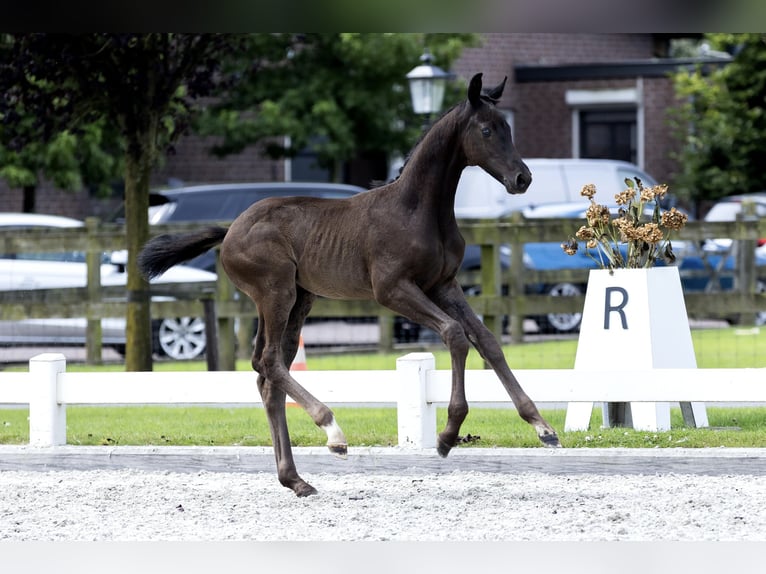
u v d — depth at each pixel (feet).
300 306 31.30
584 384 32.78
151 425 39.63
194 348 63.16
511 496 29.45
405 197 28.94
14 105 46.55
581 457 32.12
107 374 35.35
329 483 31.86
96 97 46.01
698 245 67.92
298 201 30.58
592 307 36.76
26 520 27.91
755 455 31.37
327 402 34.19
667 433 34.35
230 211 70.23
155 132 46.96
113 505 29.45
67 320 62.28
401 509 28.35
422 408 33.50
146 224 47.32
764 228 55.77
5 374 35.70
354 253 29.32
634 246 36.88
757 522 26.27
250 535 26.08
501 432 35.94
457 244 29.37
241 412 43.37
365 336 70.38
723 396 31.89
